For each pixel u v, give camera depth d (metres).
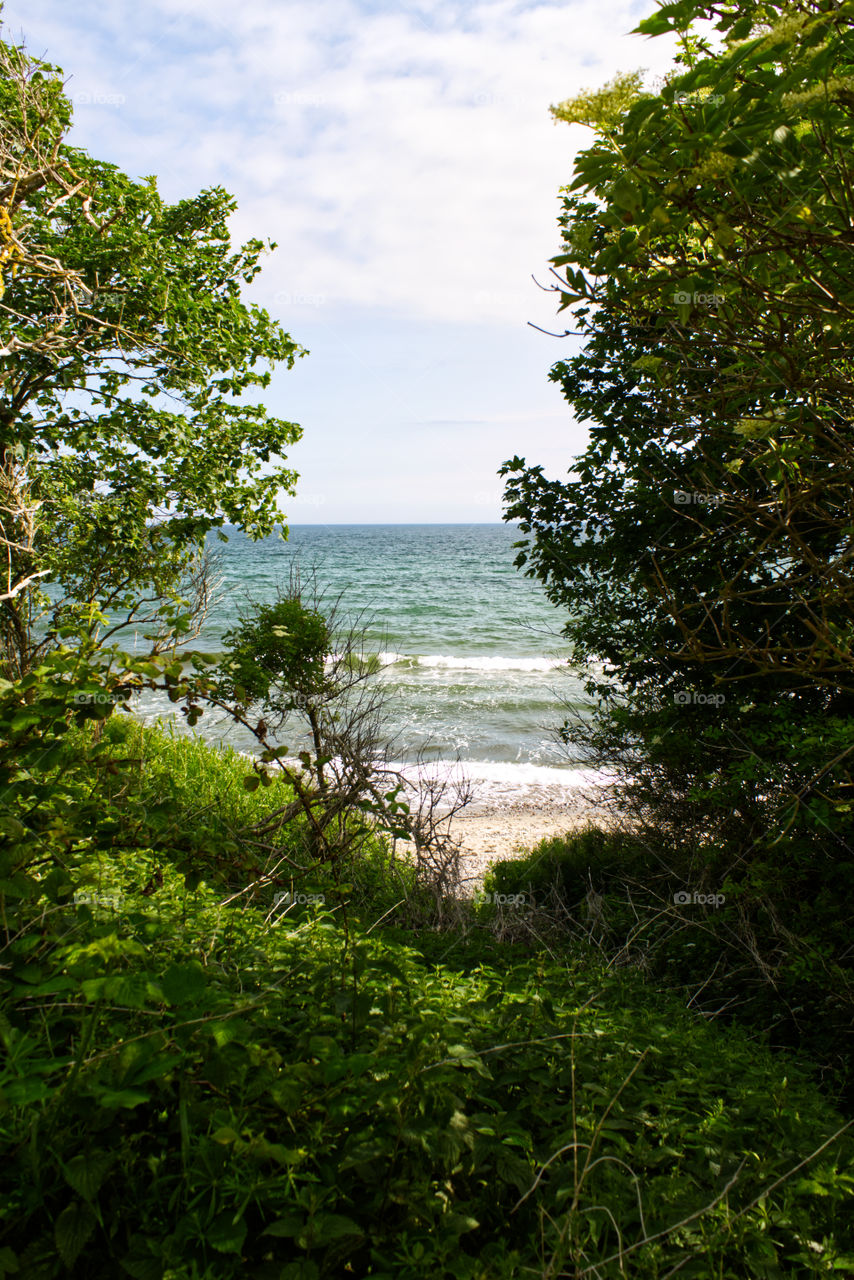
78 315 8.12
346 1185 1.88
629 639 7.07
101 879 2.82
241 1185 1.69
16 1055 1.76
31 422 9.29
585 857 7.80
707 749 6.12
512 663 24.94
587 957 5.57
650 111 1.61
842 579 2.66
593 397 6.66
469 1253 1.94
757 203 1.90
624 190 1.74
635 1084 2.73
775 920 4.96
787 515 2.59
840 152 1.64
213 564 10.98
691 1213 1.96
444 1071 2.15
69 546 10.15
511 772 14.23
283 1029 2.37
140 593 10.89
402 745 15.45
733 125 1.61
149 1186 1.76
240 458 11.44
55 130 7.03
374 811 5.64
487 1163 2.15
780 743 5.16
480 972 4.13
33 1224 1.70
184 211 10.89
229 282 11.73
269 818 4.63
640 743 6.95
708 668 6.07
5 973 2.17
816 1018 4.60
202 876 3.44
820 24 1.50
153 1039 1.82
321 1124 1.91
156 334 10.12
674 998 4.80
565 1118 2.35
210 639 18.92
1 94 6.95
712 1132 2.43
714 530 5.49
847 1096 3.83
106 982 1.78
